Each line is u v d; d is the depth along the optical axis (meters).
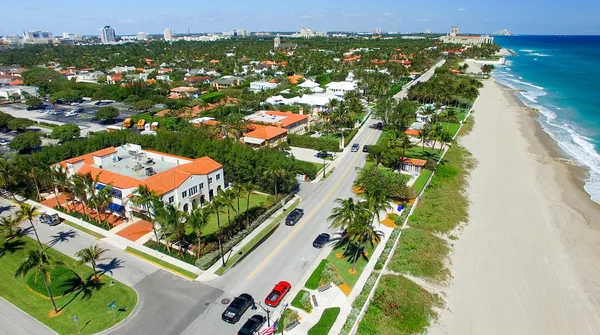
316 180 79.62
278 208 66.44
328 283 45.62
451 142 93.75
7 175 68.19
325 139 101.25
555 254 56.34
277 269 49.50
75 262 50.38
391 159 83.75
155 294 44.59
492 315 44.28
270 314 41.19
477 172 87.06
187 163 69.81
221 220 62.00
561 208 70.44
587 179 84.50
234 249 54.09
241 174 73.50
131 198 56.06
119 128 125.12
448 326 42.31
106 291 45.03
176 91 180.62
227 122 103.56
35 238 57.03
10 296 44.22
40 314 41.47
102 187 63.38
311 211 65.75
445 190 74.25
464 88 153.25
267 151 78.81
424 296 45.66
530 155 99.25
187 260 50.97
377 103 134.75
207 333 38.84
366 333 39.28
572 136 116.75
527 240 59.69
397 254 52.75
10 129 122.50
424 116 124.75
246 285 46.31
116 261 51.06
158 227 59.31
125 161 73.44
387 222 61.50
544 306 46.03
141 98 163.38
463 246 57.38
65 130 107.12
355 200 69.62
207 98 163.38
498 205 70.94
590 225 64.69
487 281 49.97
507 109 152.25
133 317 40.94
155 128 121.50
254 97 144.88
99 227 59.91
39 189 74.31
